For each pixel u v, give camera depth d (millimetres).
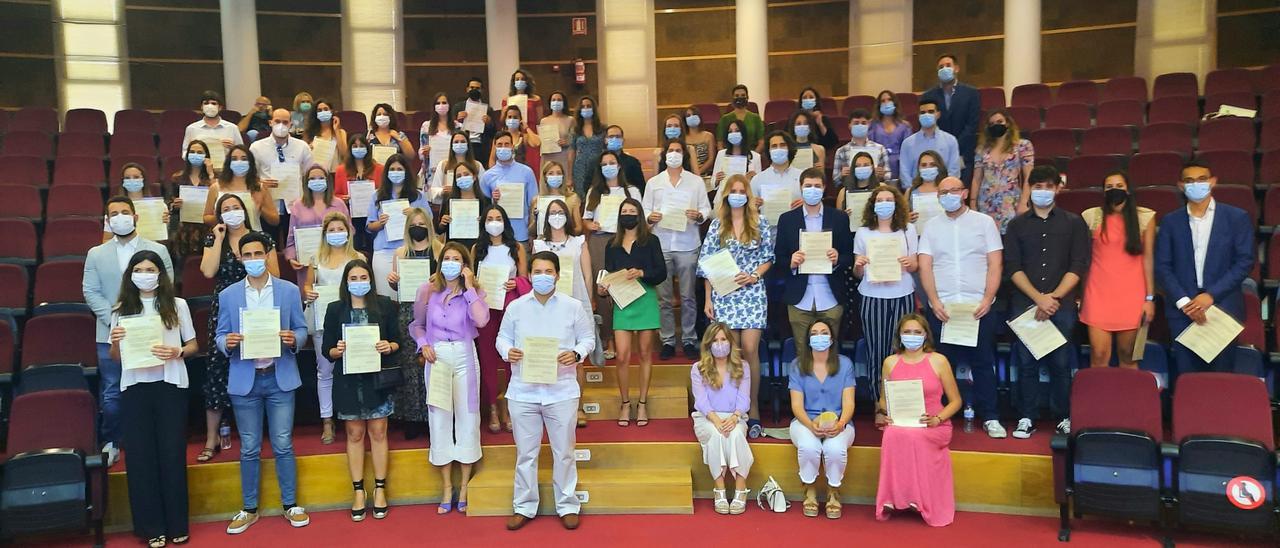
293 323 5914
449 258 5930
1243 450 4945
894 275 6102
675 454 6285
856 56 13508
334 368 5938
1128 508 5168
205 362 6566
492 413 6645
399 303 6504
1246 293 6117
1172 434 5586
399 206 6832
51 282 7051
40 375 6129
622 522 5852
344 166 8227
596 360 7211
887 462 5699
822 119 9188
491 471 6273
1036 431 6270
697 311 7574
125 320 5461
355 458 6016
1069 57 12711
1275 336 6391
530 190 7680
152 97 13055
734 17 13680
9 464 5289
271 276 5895
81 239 7832
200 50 13188
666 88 13898
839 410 5992
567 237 6820
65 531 5371
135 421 5512
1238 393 5297
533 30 13883
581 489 6023
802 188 6332
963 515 5781
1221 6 11891
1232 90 10383
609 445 6312
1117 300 5953
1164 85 10773
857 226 6832
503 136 7590
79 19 12734
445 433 6062
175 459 5590
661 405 6918
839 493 6086
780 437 6281
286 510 5945
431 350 5969
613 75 13914
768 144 7406
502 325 5910
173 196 7855
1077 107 10289
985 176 7125
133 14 12945
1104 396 5492
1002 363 6492
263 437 6699
